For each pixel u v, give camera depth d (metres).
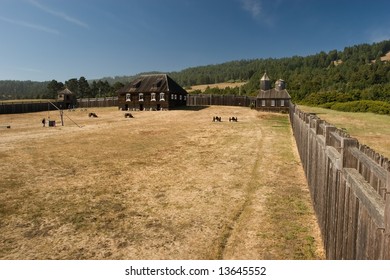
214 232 8.22
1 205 10.30
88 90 145.38
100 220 9.11
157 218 9.20
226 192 11.36
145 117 42.41
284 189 11.41
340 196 5.12
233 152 18.55
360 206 3.95
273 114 44.25
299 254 6.89
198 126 31.84
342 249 4.95
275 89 49.75
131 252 7.32
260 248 7.26
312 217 8.84
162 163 16.11
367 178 4.10
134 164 15.91
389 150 16.23
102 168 15.11
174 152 18.95
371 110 38.44
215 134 26.19
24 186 12.28
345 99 56.88
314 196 9.09
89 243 7.79
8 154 18.31
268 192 11.16
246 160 16.33
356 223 4.16
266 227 8.34
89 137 24.91
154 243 7.72
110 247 7.57
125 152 19.00
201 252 7.23
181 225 8.70
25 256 7.21
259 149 19.23
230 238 7.85
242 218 9.03
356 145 4.85
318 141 8.08
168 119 39.28
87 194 11.34
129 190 11.78
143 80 58.72
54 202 10.56
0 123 37.34
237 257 6.94
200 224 8.73
